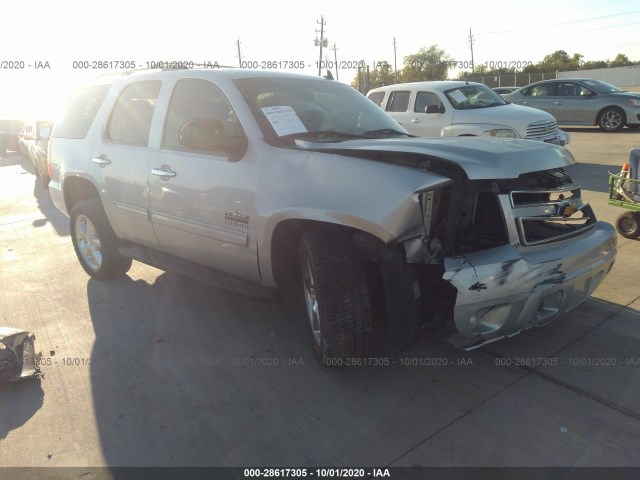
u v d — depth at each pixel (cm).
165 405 304
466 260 274
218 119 375
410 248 282
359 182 287
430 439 268
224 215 353
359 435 273
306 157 314
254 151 338
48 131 1160
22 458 265
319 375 330
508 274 274
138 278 519
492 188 287
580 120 1594
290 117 359
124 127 449
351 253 304
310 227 320
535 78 4053
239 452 264
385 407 296
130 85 452
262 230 329
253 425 284
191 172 371
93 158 470
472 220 291
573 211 314
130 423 289
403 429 276
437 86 999
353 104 420
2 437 282
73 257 605
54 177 535
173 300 458
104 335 395
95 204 486
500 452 256
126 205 439
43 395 320
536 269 280
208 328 401
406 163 295
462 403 296
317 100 397
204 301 453
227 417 292
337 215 289
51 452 269
